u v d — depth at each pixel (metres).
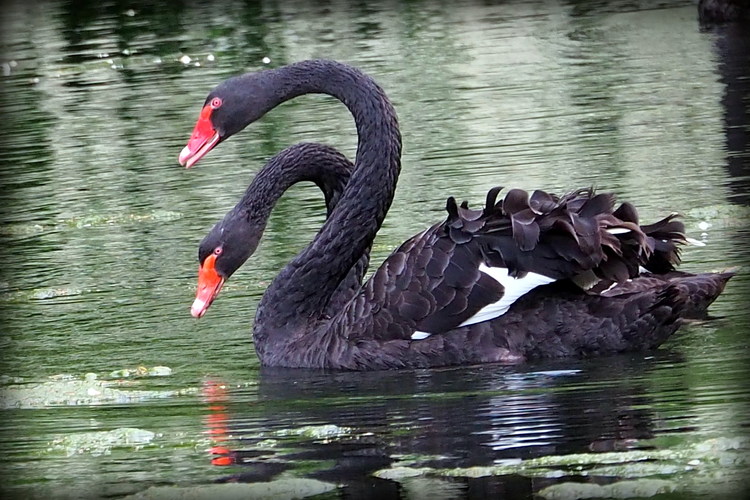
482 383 10.61
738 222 15.02
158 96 25.22
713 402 9.66
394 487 8.44
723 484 8.15
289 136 21.20
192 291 14.24
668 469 8.45
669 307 11.02
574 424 9.42
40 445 9.84
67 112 24.42
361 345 11.46
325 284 12.24
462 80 24.61
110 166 20.39
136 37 31.75
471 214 11.35
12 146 22.16
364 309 11.55
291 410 10.32
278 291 12.13
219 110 12.90
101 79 27.38
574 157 18.64
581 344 11.09
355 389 10.80
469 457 8.91
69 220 17.56
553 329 11.10
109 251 15.96
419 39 29.22
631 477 8.38
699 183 16.81
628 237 11.12
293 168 12.79
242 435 9.77
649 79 23.56
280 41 29.97
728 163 17.67
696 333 11.58
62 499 8.61
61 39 32.12
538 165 18.31
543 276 11.04
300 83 12.81
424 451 9.09
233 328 12.98
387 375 11.16
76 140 22.22
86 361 12.06
